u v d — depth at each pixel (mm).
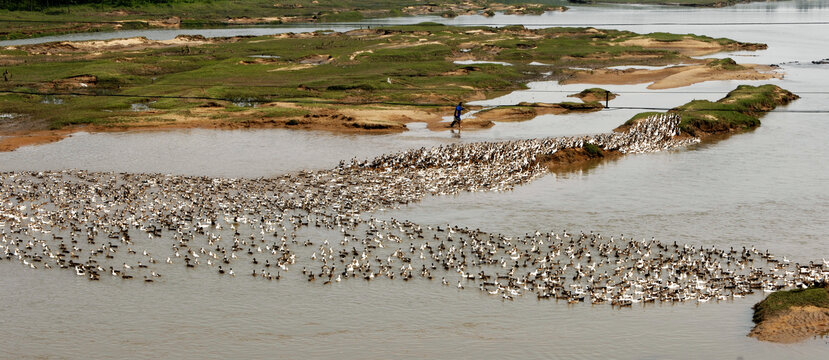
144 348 38719
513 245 51219
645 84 127750
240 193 63188
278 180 67750
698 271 46219
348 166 72625
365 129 92438
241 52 162000
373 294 44312
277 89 118062
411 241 52094
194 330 40531
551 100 113000
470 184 66000
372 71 135125
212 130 93000
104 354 38094
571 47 169750
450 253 49094
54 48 163000
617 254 49094
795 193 63531
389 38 183250
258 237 53000
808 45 185500
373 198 61531
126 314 42375
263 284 45938
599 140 80188
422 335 39688
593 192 64375
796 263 47938
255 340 39406
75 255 49750
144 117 97438
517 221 56531
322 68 139250
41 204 60469
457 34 190125
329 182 66688
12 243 52094
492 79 127250
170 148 82562
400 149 81562
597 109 105312
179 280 46531
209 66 137875
